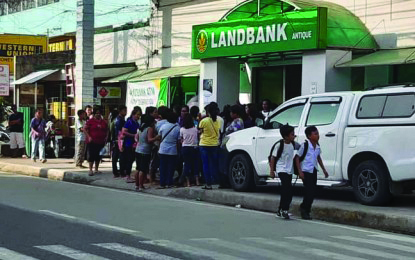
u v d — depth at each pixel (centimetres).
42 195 1273
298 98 1176
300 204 1073
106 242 769
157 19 2228
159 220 966
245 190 1258
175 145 1385
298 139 1134
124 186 1449
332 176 1088
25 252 702
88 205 1132
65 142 2230
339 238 849
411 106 994
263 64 1825
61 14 2903
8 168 1900
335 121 1091
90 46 1977
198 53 1827
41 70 2628
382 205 1043
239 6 1675
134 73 2261
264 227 927
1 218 952
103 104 2367
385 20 1525
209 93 1814
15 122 2247
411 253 754
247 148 1234
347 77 1516
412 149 978
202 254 706
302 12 1492
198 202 1244
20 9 3275
